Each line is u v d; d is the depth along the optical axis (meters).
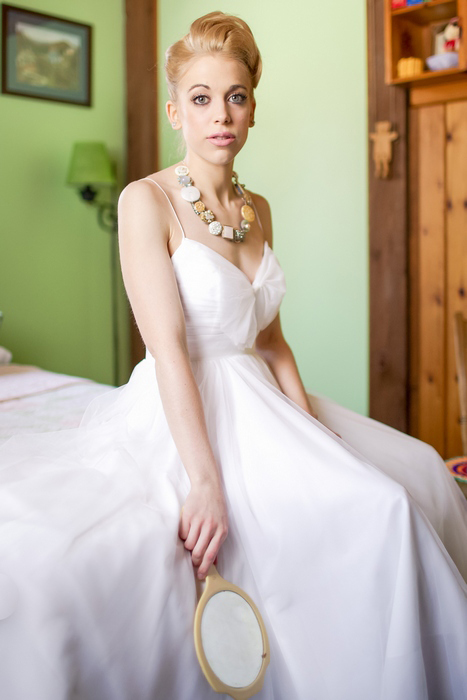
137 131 4.15
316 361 3.64
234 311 1.20
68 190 3.99
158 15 4.07
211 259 1.19
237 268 1.23
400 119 3.13
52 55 3.83
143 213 1.16
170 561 0.95
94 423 1.29
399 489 1.01
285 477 1.06
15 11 3.63
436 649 0.99
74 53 3.93
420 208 3.19
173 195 1.23
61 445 1.21
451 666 0.98
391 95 3.14
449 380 3.20
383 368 3.32
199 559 0.98
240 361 1.25
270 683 0.97
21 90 3.71
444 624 0.99
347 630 0.98
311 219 3.56
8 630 0.84
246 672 0.89
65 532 0.91
